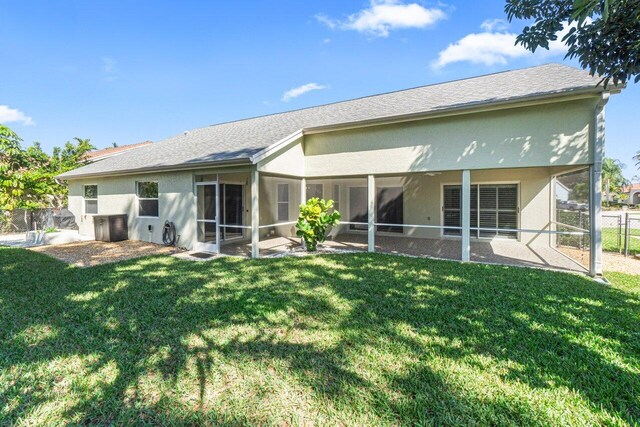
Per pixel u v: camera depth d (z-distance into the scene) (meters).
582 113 6.46
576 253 8.26
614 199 38.84
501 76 9.91
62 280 6.23
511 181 10.87
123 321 4.18
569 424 2.27
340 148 9.43
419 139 8.19
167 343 3.55
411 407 2.46
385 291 5.34
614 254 9.21
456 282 5.85
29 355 3.31
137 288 5.65
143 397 2.63
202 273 6.80
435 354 3.25
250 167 8.45
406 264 7.46
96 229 11.97
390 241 11.48
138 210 11.64
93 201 13.39
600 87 5.91
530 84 7.79
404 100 10.12
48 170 17.00
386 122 8.43
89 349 3.43
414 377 2.85
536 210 10.52
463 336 3.63
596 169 6.36
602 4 4.03
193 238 9.87
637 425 2.26
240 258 8.50
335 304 4.76
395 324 4.00
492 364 3.05
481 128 7.40
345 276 6.39
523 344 3.45
